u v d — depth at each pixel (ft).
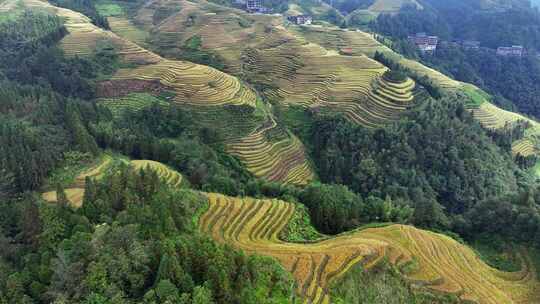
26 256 139.64
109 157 252.83
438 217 232.94
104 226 134.10
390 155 293.23
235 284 122.11
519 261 196.13
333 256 163.12
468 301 159.53
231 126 316.60
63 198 163.43
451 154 294.66
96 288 113.91
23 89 307.78
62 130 259.19
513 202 225.35
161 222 140.87
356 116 330.34
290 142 320.09
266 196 243.60
